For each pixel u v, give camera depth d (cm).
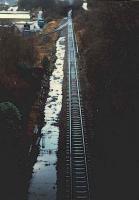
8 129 3148
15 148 3161
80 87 5344
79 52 7256
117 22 3753
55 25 10319
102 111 3828
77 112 4412
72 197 2664
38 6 11431
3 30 4972
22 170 3081
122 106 3459
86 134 3725
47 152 3550
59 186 2891
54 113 4603
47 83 5684
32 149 3522
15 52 4847
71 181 2847
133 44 3531
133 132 3219
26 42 5653
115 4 3872
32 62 5559
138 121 3231
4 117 3212
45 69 6034
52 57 7244
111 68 3794
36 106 4544
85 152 3328
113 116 3553
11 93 3947
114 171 2986
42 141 3803
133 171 2916
